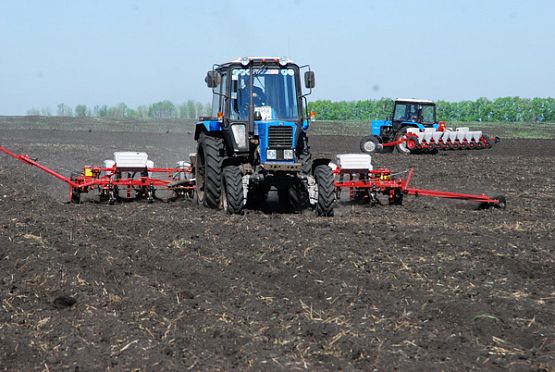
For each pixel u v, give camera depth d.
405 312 10.94
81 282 12.42
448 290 12.05
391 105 54.53
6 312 10.81
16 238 15.97
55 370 8.70
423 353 9.28
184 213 20.38
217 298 11.80
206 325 10.16
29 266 13.49
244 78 20.66
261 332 10.01
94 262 13.98
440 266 13.63
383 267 13.53
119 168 22.89
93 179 22.86
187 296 11.74
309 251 14.84
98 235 16.75
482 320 10.43
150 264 14.09
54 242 15.68
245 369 8.70
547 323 10.50
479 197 22.44
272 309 11.07
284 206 22.31
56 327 10.08
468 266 13.63
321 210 19.91
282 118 20.64
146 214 20.16
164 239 16.36
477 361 9.08
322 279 12.73
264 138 19.94
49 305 11.34
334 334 9.88
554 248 15.66
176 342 9.55
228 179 20.05
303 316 10.73
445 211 21.91
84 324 10.23
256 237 16.33
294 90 20.83
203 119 23.42
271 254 14.71
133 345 9.38
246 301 11.45
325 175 20.08
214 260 14.38
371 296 11.70
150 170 23.38
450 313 10.85
